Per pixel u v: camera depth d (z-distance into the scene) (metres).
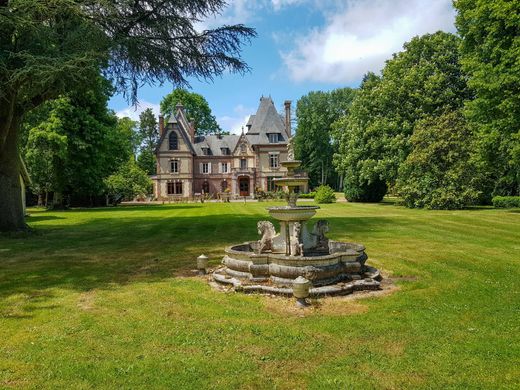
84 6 11.37
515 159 18.64
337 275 7.08
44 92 12.99
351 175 35.56
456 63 28.61
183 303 6.25
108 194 41.62
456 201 23.89
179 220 20.70
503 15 18.00
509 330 4.94
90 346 4.61
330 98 65.38
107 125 35.25
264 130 58.03
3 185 15.01
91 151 33.00
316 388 3.65
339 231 15.05
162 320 5.47
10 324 5.38
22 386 3.73
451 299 6.29
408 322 5.26
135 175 44.66
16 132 15.28
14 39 11.41
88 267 9.21
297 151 65.69
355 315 5.56
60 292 7.01
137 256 10.62
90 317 5.62
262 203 40.25
